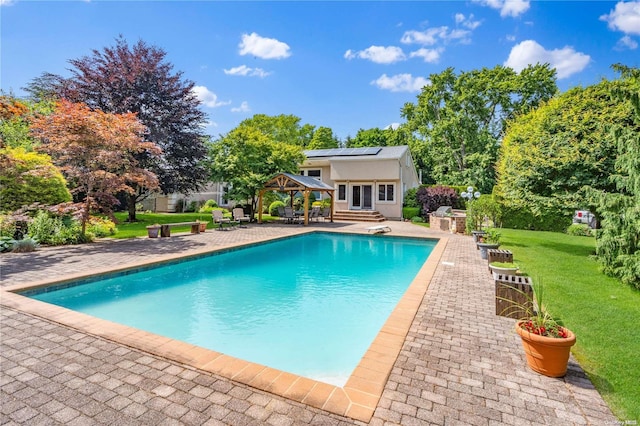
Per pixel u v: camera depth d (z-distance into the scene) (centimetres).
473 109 3089
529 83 2945
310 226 1817
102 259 863
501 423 250
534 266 836
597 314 496
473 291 609
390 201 2286
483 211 1443
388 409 264
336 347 478
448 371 324
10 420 246
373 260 1092
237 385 295
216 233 1482
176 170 2031
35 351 354
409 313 480
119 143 1159
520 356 357
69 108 1094
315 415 256
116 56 1903
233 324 556
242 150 2005
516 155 1085
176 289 743
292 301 675
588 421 254
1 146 1162
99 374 311
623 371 329
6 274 691
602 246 743
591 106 949
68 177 1248
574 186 975
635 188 671
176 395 279
